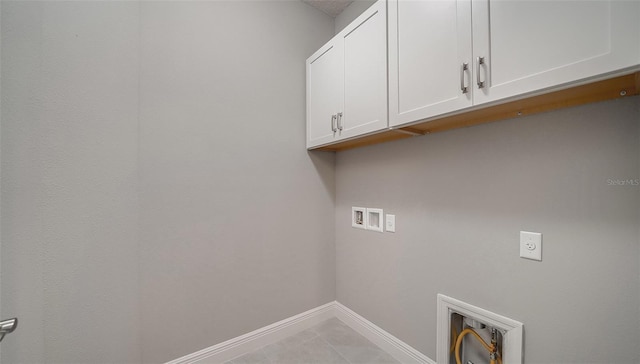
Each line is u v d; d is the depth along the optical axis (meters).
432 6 1.07
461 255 1.26
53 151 1.09
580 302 0.92
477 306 1.20
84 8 1.16
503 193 1.11
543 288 1.00
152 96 1.33
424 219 1.43
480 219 1.19
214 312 1.52
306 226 1.92
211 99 1.51
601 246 0.87
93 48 1.18
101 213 1.20
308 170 1.93
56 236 1.10
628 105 0.82
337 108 1.60
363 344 1.72
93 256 1.18
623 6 0.65
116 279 1.24
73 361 1.14
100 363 1.20
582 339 0.91
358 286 1.87
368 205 1.78
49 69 1.08
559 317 0.96
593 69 0.69
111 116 1.22
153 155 1.33
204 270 1.49
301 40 1.90
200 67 1.48
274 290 1.76
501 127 1.12
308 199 1.93
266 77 1.73
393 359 1.57
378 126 1.30
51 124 1.09
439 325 1.34
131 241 1.27
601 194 0.87
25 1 1.04
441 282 1.35
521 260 1.06
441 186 1.34
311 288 1.94
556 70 0.75
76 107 1.14
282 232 1.80
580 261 0.92
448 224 1.31
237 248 1.61
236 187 1.60
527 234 1.04
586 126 0.90
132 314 1.28
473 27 0.93
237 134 1.61
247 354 1.62
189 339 1.44
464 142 1.25
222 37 1.56
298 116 1.88
